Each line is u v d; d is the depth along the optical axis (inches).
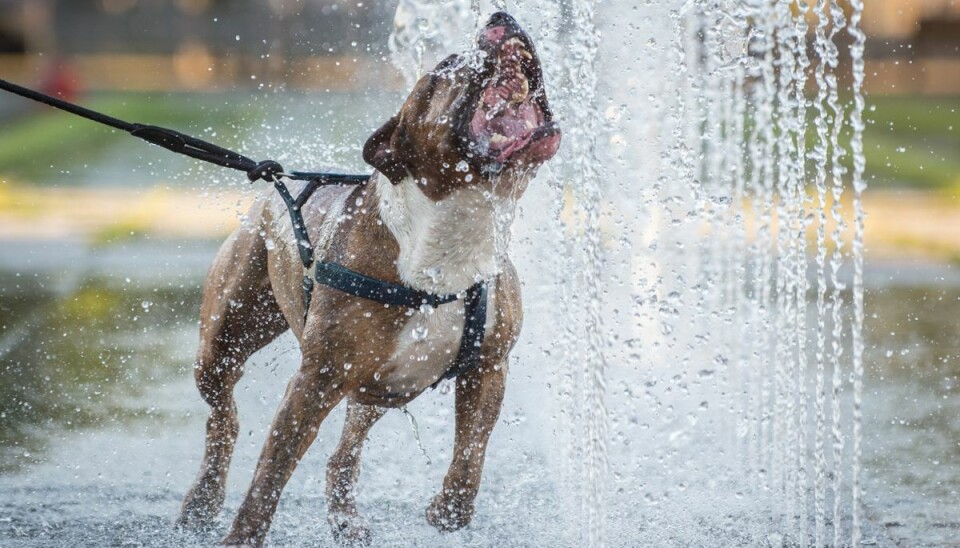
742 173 434.9
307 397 242.2
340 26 2153.1
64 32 2906.0
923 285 588.1
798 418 372.5
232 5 2802.7
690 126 414.9
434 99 226.1
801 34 329.7
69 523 292.0
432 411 382.9
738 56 373.1
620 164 430.0
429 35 275.0
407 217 236.2
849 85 1624.0
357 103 1305.4
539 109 227.8
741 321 440.8
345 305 240.5
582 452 324.2
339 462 292.5
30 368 442.6
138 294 577.6
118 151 1306.6
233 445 298.5
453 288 239.8
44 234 764.0
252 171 271.1
